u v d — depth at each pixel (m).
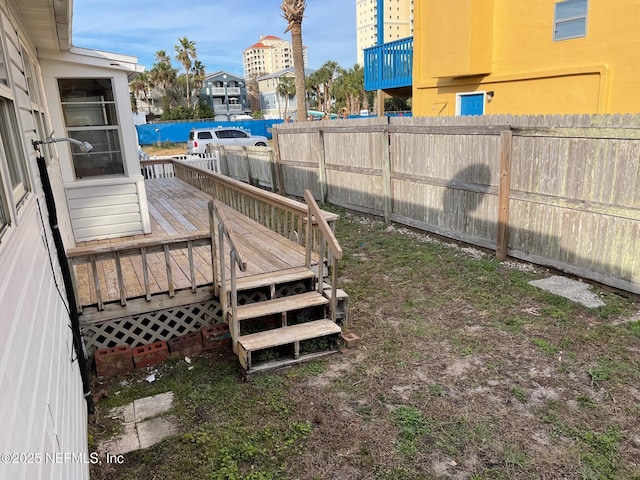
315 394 3.65
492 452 2.97
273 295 4.62
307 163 11.32
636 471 2.78
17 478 1.39
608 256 5.19
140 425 3.38
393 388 3.70
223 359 4.29
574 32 8.01
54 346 2.55
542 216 5.88
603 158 5.05
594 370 3.80
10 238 1.95
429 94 11.48
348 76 50.41
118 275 4.21
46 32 5.01
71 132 6.32
